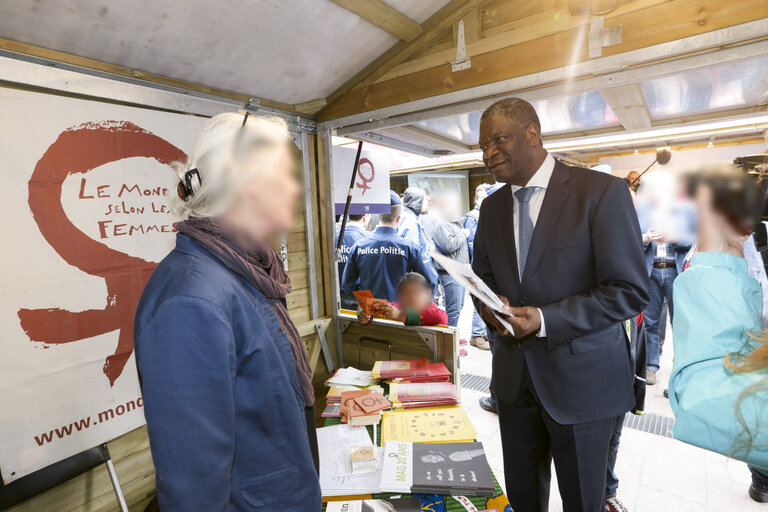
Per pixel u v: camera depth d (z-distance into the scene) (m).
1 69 1.24
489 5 1.77
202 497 0.58
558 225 1.15
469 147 3.00
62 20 1.27
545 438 1.33
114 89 1.50
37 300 1.32
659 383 2.89
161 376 0.58
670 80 1.69
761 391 0.44
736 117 2.15
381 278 2.81
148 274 1.61
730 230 0.56
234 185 0.63
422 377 1.77
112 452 1.56
